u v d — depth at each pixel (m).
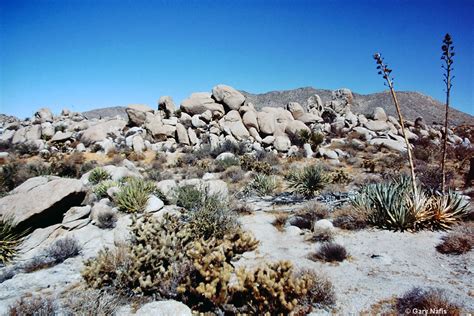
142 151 25.67
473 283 4.39
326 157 22.47
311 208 8.45
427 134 31.72
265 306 3.56
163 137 28.38
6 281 5.29
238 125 28.66
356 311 3.84
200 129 28.69
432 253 5.70
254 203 11.02
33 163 19.11
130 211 9.10
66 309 3.96
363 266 5.28
